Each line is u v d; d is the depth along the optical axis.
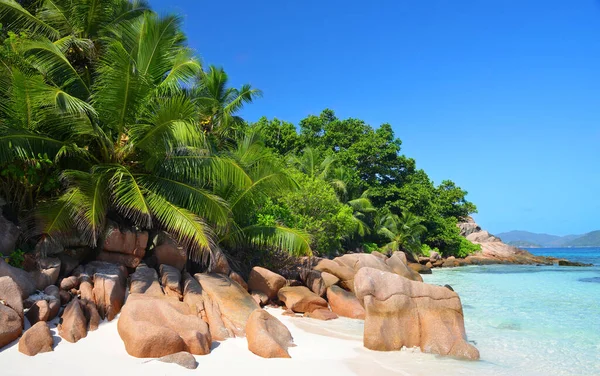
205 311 9.38
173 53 14.20
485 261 49.97
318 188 22.12
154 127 11.04
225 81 22.81
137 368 6.48
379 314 8.74
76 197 9.98
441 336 8.58
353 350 8.38
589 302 15.59
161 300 8.29
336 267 15.16
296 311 12.03
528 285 22.00
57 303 8.23
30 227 10.35
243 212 14.15
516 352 8.81
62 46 13.64
